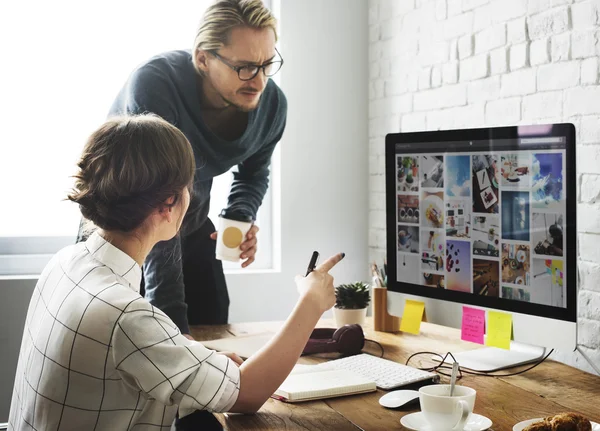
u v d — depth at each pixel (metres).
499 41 2.11
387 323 1.99
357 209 2.86
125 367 1.09
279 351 1.27
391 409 1.31
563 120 1.89
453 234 1.70
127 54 2.71
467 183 1.65
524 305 1.54
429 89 2.45
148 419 1.18
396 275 1.85
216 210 2.81
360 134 2.84
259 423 1.24
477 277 1.64
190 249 2.30
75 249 1.26
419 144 1.76
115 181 1.13
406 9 2.56
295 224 2.78
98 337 1.09
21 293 2.47
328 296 1.39
